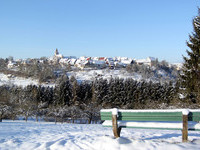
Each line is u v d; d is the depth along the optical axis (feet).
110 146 11.96
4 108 107.14
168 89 149.38
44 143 13.53
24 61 484.74
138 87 160.86
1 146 13.41
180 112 11.80
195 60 40.91
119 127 13.58
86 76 370.32
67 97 168.76
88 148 12.30
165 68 448.24
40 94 173.37
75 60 533.14
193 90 44.37
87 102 160.76
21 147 13.06
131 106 150.30
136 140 12.90
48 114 114.01
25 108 113.19
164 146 11.49
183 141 12.01
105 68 460.14
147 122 13.00
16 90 190.70
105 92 168.35
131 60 521.24
